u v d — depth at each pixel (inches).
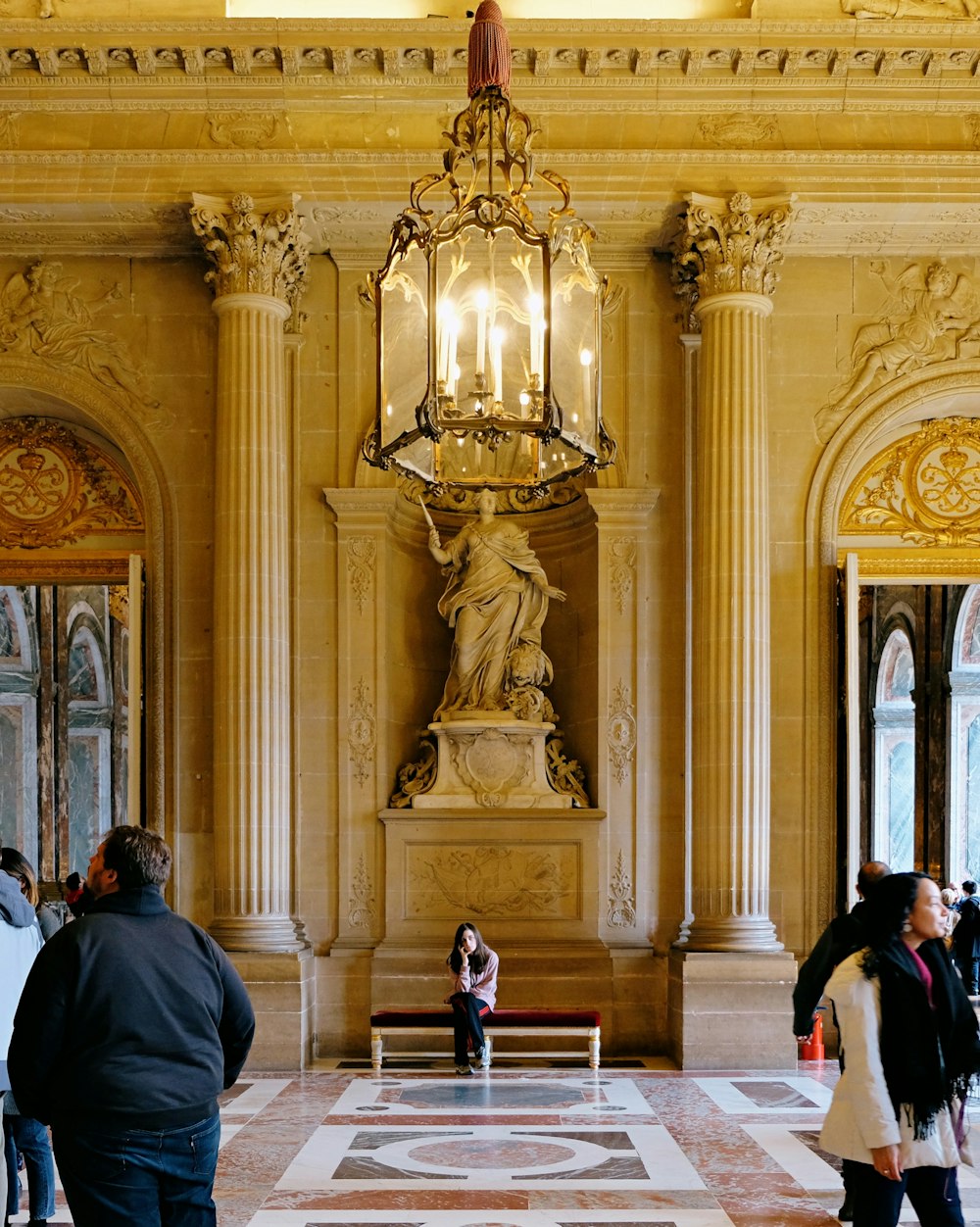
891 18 567.8
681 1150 391.5
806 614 609.9
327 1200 337.4
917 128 581.9
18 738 1096.8
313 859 602.5
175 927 198.5
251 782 568.4
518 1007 586.2
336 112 579.8
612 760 604.1
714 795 565.0
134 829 201.5
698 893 568.4
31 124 580.1
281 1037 547.8
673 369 619.8
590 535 626.2
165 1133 187.8
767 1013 542.9
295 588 611.5
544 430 302.4
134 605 595.5
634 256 623.2
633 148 575.5
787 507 614.9
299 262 598.2
